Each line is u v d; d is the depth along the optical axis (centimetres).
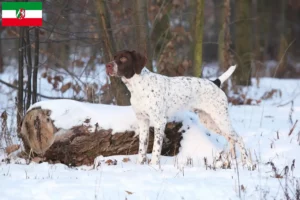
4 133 1177
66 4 1295
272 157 1077
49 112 1040
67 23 1438
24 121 1084
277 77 2684
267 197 796
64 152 1028
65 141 1026
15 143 1176
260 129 1284
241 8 2056
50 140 1036
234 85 1817
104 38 1318
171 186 838
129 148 1071
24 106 1270
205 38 3209
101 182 860
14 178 895
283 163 1028
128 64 968
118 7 1562
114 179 880
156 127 1000
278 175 909
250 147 1147
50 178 894
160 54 1598
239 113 1502
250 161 1010
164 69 1503
